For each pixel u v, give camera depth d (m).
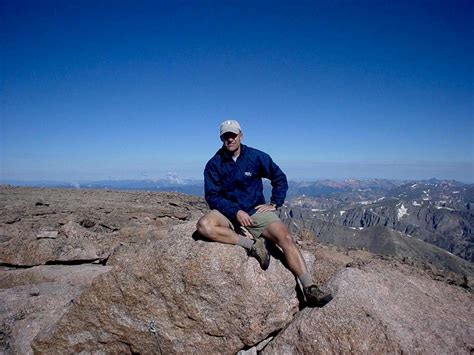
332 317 2.55
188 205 10.17
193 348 2.84
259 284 2.74
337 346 2.44
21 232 5.32
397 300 2.80
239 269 2.72
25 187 14.17
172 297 2.80
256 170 2.97
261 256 2.74
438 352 2.30
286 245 2.85
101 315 2.94
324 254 4.11
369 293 2.77
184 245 2.82
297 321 2.67
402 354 2.29
